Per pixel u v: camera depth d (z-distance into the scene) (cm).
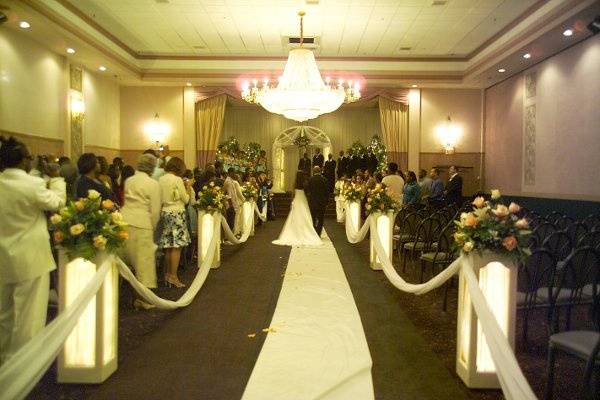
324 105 1124
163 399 349
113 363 396
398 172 1401
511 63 1333
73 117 1334
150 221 578
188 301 593
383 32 1328
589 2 902
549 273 487
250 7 1137
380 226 822
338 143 2203
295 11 1162
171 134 1736
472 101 1730
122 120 1728
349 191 1195
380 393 360
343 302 611
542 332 493
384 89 1723
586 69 1100
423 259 674
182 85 1714
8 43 1029
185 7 1138
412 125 1730
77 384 373
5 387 297
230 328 512
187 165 1730
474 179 1733
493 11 1148
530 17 1127
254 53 1578
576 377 385
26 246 380
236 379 384
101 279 366
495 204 385
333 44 1455
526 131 1398
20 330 381
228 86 1722
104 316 377
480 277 370
